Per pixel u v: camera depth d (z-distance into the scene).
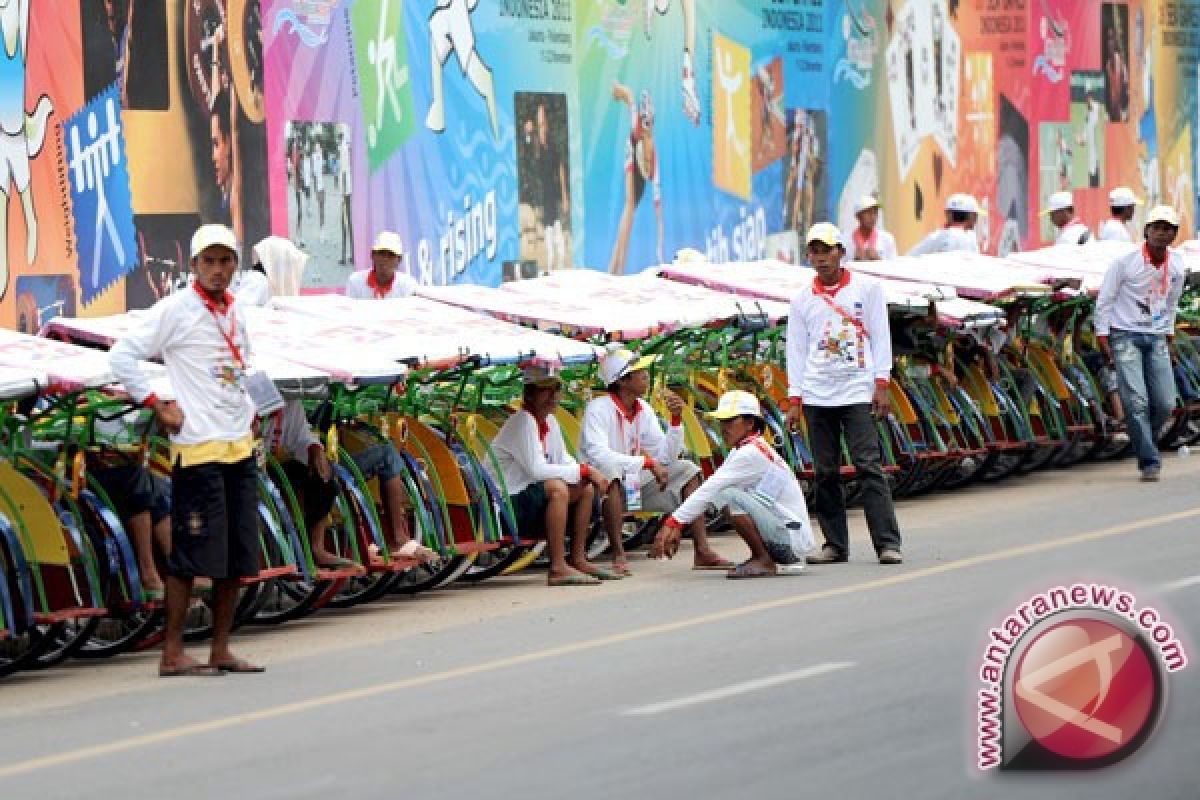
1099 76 42.41
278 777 10.34
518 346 16.81
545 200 28.66
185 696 12.83
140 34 22.52
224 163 23.56
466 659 13.72
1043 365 23.78
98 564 14.30
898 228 36.41
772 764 10.26
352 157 25.36
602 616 15.35
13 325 20.91
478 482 16.91
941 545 18.42
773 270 22.00
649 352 18.92
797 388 17.91
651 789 9.81
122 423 14.77
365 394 16.33
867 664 12.79
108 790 10.23
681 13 31.16
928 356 22.12
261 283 18.66
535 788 9.91
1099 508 20.64
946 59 37.69
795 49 33.72
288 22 24.41
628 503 17.78
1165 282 22.73
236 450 13.44
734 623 14.66
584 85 29.31
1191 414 25.77
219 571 13.39
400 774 10.28
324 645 14.71
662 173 30.88
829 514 17.83
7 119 20.89
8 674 14.27
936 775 10.04
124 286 22.33
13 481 14.01
